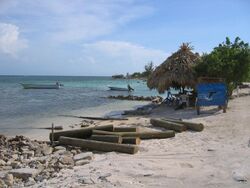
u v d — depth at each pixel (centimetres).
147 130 1609
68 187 791
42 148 1328
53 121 2325
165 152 1162
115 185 795
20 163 1128
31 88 7112
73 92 6084
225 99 2122
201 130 1562
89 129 1437
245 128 1568
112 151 1210
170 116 2156
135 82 12638
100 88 7862
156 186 789
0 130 1964
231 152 1104
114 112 2777
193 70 2602
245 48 2575
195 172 897
